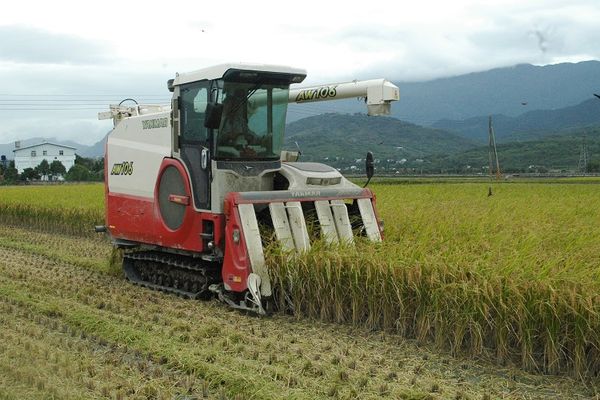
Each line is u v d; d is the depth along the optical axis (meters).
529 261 7.26
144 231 10.72
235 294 9.19
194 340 7.40
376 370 6.41
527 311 6.64
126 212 11.20
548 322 6.55
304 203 9.42
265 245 8.96
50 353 6.78
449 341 7.24
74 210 19.45
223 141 9.27
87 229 19.05
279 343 7.23
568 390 6.13
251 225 8.73
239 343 7.22
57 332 7.84
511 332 6.88
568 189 29.14
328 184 9.68
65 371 6.18
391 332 7.89
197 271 9.79
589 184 37.19
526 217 13.45
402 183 39.59
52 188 31.59
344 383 5.98
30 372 6.07
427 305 7.39
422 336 7.45
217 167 9.21
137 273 11.52
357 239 9.20
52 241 17.56
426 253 8.00
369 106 10.05
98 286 10.70
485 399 5.65
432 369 6.62
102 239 18.30
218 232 9.18
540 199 19.89
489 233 10.18
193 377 6.10
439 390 5.92
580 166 86.06
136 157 10.91
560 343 6.55
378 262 7.88
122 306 9.12
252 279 8.55
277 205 8.98
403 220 10.94
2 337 7.48
